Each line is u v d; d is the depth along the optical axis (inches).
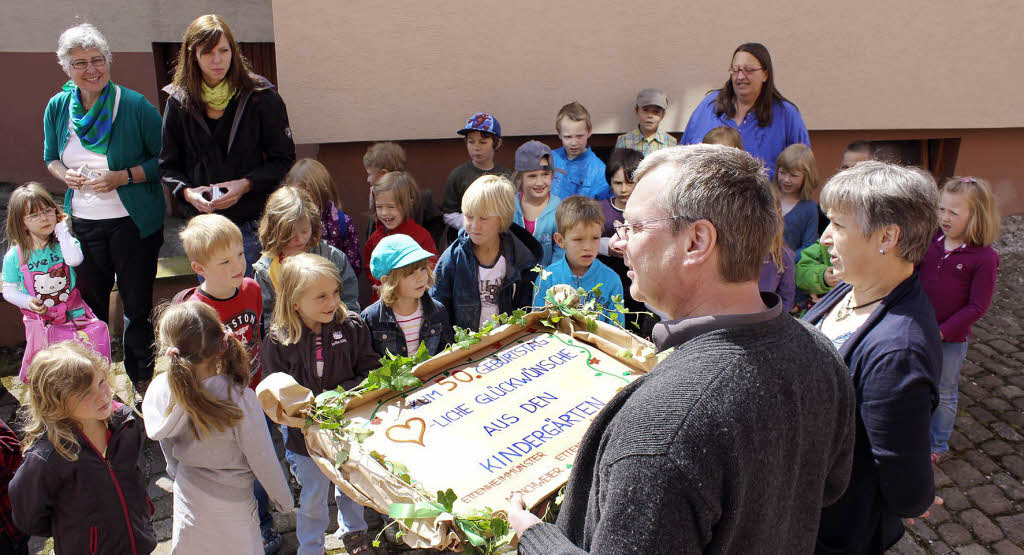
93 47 155.2
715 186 50.6
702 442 44.8
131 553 101.7
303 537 119.6
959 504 143.1
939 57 243.4
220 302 132.5
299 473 116.8
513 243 143.6
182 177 162.7
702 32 223.0
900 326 76.0
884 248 78.4
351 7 195.2
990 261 142.3
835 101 240.5
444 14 202.2
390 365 75.6
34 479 93.0
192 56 152.1
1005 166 269.7
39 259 154.3
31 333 159.2
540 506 62.4
